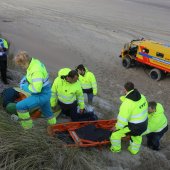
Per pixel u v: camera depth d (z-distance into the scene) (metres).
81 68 9.56
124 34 24.14
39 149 5.67
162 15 30.31
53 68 16.61
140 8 32.44
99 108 10.20
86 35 23.27
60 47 20.39
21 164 5.33
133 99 6.55
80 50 20.19
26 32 22.73
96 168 6.04
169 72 16.41
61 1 33.50
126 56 18.02
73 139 6.67
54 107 7.76
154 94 15.36
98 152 6.77
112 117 9.62
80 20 26.98
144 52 17.23
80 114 7.71
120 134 6.82
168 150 8.73
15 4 30.95
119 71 17.59
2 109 7.02
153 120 7.93
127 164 6.80
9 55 12.68
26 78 6.31
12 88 7.43
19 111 6.39
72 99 7.55
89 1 34.16
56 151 5.83
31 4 31.42
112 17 28.48
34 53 18.70
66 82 7.38
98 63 18.45
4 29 22.88
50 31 23.50
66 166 5.66
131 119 6.68
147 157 7.32
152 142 8.20
